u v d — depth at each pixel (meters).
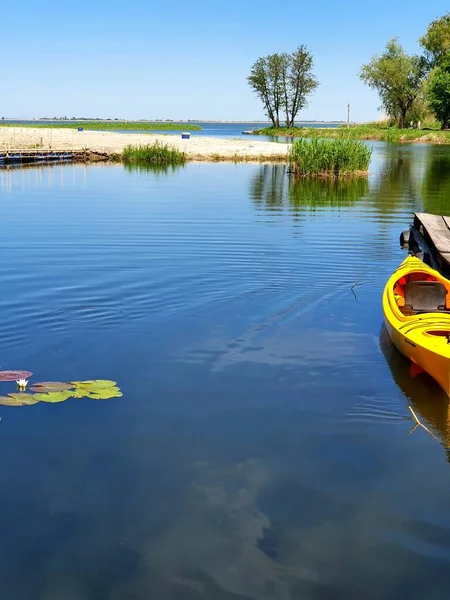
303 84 93.25
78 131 69.94
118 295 9.51
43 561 3.96
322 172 30.28
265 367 7.05
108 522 4.32
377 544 4.16
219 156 41.78
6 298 9.25
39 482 4.74
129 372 6.81
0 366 6.87
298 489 4.73
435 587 3.81
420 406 6.20
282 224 16.14
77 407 5.95
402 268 9.39
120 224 15.53
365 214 18.31
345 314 8.99
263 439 5.46
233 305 9.23
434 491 4.75
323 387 6.59
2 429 5.50
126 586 3.79
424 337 6.86
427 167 36.44
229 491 4.69
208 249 12.73
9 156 36.38
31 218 16.27
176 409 5.98
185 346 7.61
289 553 4.07
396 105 81.12
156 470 4.93
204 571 3.91
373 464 5.11
